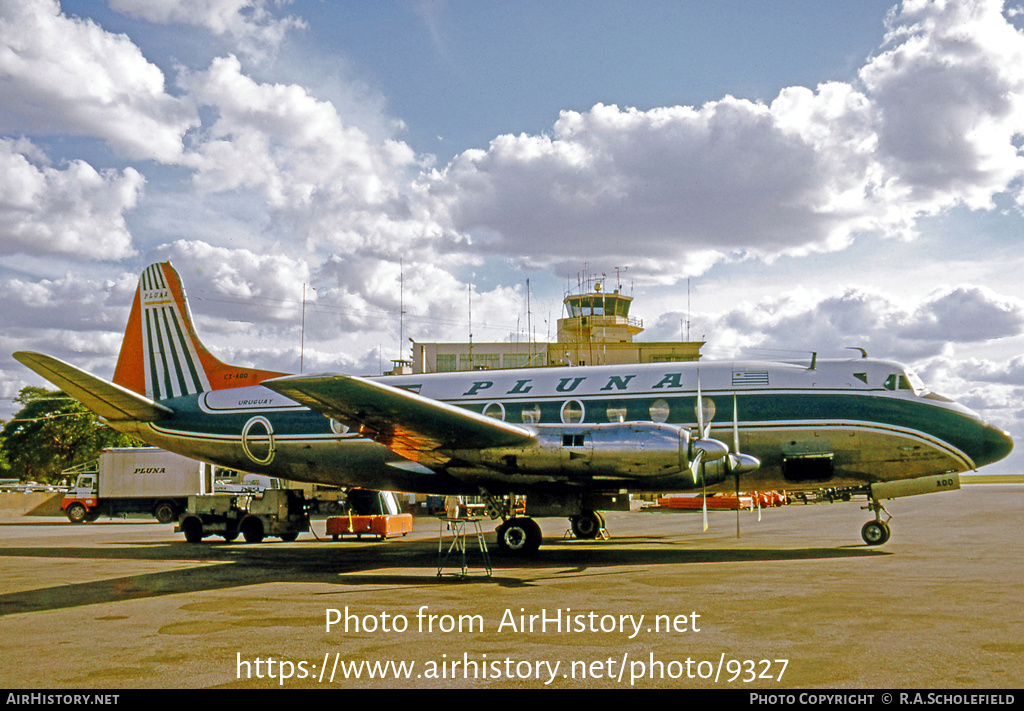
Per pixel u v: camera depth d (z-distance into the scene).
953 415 15.98
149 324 22.31
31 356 17.73
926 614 8.56
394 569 13.81
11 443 63.38
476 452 15.24
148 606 9.91
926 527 22.67
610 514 36.12
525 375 18.47
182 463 34.56
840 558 14.36
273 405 20.17
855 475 16.41
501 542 16.14
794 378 16.80
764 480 16.72
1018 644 7.13
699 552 15.97
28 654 7.22
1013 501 44.75
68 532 27.86
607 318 61.06
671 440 14.14
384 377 19.89
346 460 19.11
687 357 57.50
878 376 16.56
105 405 20.81
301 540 22.11
